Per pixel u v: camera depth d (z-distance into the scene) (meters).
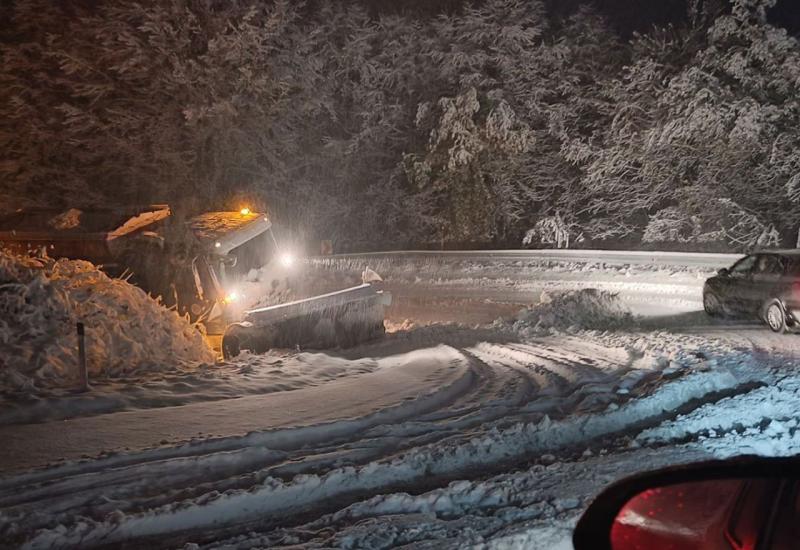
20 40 42.19
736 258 26.11
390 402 10.30
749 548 2.89
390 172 44.84
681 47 38.28
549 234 38.16
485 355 14.80
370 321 17.19
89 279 14.04
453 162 40.34
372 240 44.84
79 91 40.16
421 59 44.34
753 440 8.00
